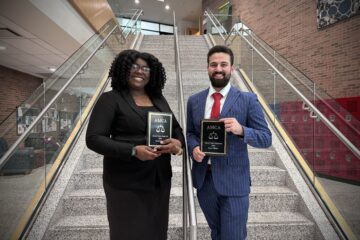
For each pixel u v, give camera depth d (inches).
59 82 121.2
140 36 346.9
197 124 68.7
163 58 271.3
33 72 380.5
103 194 98.0
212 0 538.0
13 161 78.2
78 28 244.4
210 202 67.2
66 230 84.9
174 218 93.9
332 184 107.1
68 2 221.5
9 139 81.4
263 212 99.4
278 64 162.6
